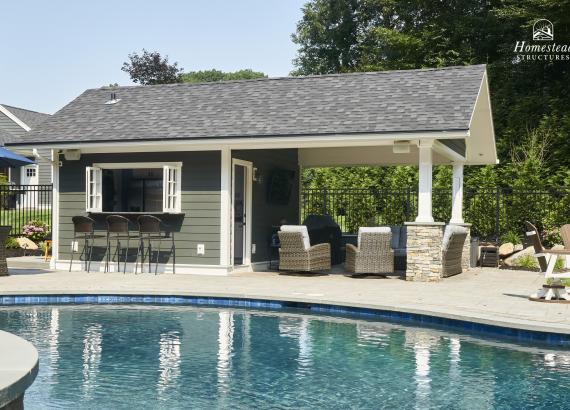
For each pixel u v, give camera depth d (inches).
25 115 1524.4
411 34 1210.6
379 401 197.5
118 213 562.6
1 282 455.5
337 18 1578.5
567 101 1027.9
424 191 487.2
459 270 568.1
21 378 147.5
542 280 506.6
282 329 319.6
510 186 776.9
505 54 1105.4
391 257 512.7
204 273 543.8
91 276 511.8
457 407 191.9
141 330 314.7
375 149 649.0
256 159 597.0
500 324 297.1
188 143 522.9
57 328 318.0
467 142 630.5
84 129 572.1
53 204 587.8
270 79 613.6
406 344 285.0
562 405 194.4
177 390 208.1
